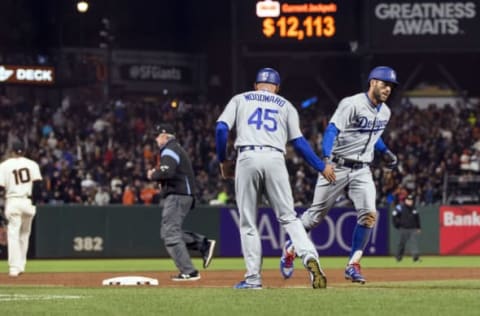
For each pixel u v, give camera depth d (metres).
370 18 63.34
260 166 21.17
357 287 22.69
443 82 78.06
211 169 62.38
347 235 51.28
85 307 17.41
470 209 52.69
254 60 70.69
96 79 71.69
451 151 63.66
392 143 64.12
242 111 21.42
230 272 34.12
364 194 24.53
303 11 61.81
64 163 59.94
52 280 28.66
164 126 26.78
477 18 64.00
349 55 65.56
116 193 56.19
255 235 21.53
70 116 68.12
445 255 52.56
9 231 30.89
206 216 50.84
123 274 32.81
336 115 24.12
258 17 61.78
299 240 21.34
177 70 83.62
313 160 21.61
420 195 58.44
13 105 68.50
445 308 16.98
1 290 22.17
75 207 49.94
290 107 21.55
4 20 77.75
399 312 16.39
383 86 23.97
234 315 16.03
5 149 63.47
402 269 35.75
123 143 65.56
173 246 26.89
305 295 19.30
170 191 26.77
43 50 77.75
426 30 63.91
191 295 19.58
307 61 70.81
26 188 30.91
